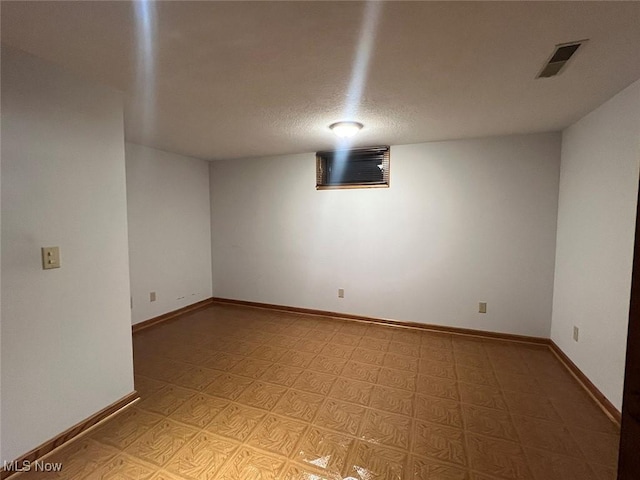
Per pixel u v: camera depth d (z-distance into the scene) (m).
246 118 2.51
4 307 1.49
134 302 3.51
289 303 4.22
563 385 2.38
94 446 1.73
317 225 3.97
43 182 1.63
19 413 1.55
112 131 1.96
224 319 3.94
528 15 1.22
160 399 2.18
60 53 1.54
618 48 1.46
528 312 3.14
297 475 1.54
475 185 3.23
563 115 2.44
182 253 4.13
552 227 3.00
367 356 2.88
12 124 1.50
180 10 1.19
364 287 3.78
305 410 2.06
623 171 1.93
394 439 1.79
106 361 1.96
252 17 1.23
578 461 1.63
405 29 1.32
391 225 3.60
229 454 1.67
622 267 1.92
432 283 3.47
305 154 3.96
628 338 0.74
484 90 1.96
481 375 2.53
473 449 1.71
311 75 1.75
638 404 0.72
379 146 3.54
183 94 2.03
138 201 3.52
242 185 4.36
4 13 1.20
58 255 1.70
